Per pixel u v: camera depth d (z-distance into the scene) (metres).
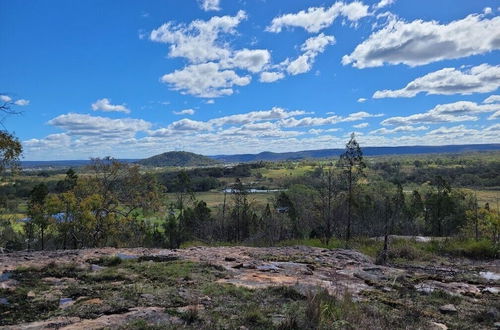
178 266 9.30
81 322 5.30
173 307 6.16
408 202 62.62
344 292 7.50
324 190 33.97
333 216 37.75
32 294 6.60
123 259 10.09
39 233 43.53
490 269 13.07
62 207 33.53
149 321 5.38
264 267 10.05
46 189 40.44
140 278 8.09
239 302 6.61
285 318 5.69
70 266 8.68
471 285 9.97
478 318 6.64
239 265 10.00
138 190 39.41
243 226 52.47
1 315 5.57
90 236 35.62
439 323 6.36
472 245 16.56
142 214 40.28
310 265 10.72
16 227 50.44
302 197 56.91
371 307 6.67
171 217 49.25
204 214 54.72
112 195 36.91
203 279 8.22
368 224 46.00
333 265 11.23
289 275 9.33
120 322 5.29
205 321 5.49
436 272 12.26
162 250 12.24
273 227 41.62
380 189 59.56
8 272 8.14
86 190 36.25
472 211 42.09
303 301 6.84
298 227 46.56
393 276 10.03
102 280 7.84
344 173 30.52
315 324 5.53
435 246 17.52
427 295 8.23
